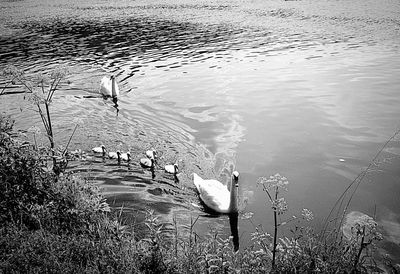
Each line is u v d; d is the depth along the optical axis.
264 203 13.19
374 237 7.76
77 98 24.17
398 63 29.89
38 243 7.73
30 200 9.34
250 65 31.28
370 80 26.06
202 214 12.80
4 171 9.34
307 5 65.88
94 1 89.00
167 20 57.00
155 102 23.42
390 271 9.56
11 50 39.53
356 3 64.56
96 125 19.72
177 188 14.20
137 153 16.78
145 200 13.29
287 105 22.14
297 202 13.09
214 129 19.25
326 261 8.09
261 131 18.81
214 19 56.34
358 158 15.78
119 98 24.30
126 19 59.53
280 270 7.90
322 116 20.31
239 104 22.59
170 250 9.09
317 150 16.62
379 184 13.86
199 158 16.41
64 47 40.56
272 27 48.34
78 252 7.82
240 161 16.06
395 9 56.09
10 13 72.88
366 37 40.12
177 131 19.09
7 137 9.98
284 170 15.17
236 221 12.37
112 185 14.12
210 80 27.56
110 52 37.84
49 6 82.56
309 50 35.72
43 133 18.30
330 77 27.16
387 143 16.95
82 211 9.41
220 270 8.09
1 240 7.64
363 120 19.56
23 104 22.61
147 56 35.78
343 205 12.78
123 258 7.90
